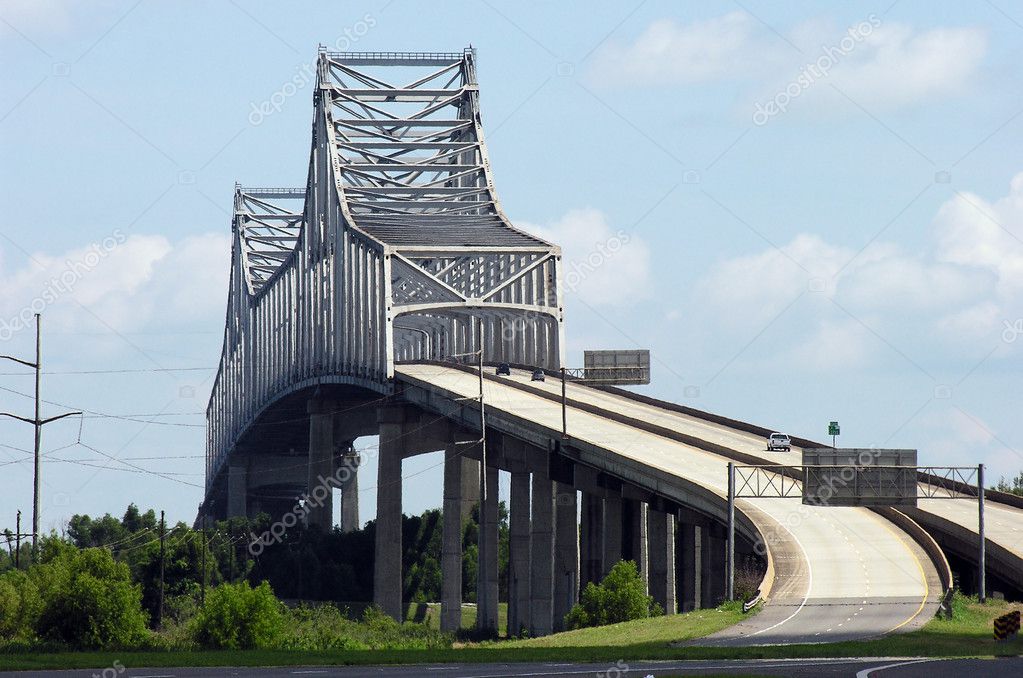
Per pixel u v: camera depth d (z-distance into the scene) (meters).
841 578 196.12
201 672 121.12
